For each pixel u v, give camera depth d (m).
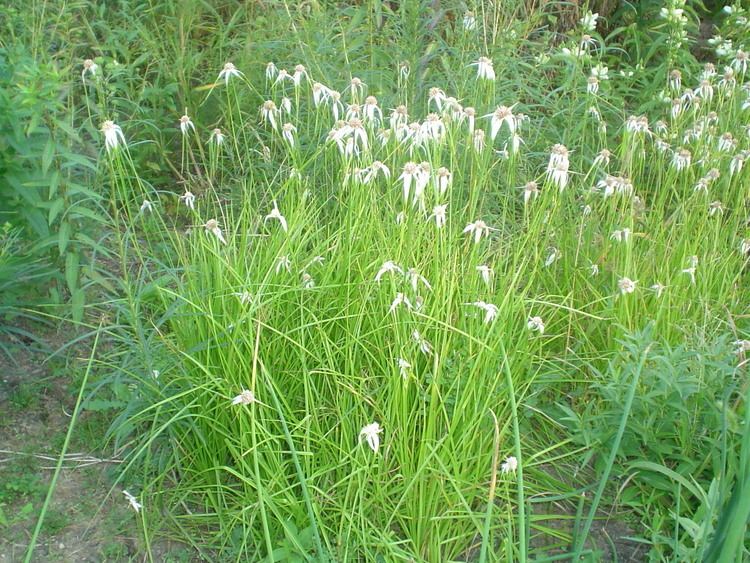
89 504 3.00
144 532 2.86
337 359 3.24
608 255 3.90
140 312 3.60
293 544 2.76
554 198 3.58
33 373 3.55
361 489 2.76
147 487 2.91
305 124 4.89
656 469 2.94
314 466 2.98
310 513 2.47
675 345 3.60
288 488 2.79
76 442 3.26
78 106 4.91
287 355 3.24
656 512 3.01
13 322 3.74
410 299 3.10
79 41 4.98
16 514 2.94
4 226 3.37
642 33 6.39
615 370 3.22
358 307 3.26
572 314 3.66
